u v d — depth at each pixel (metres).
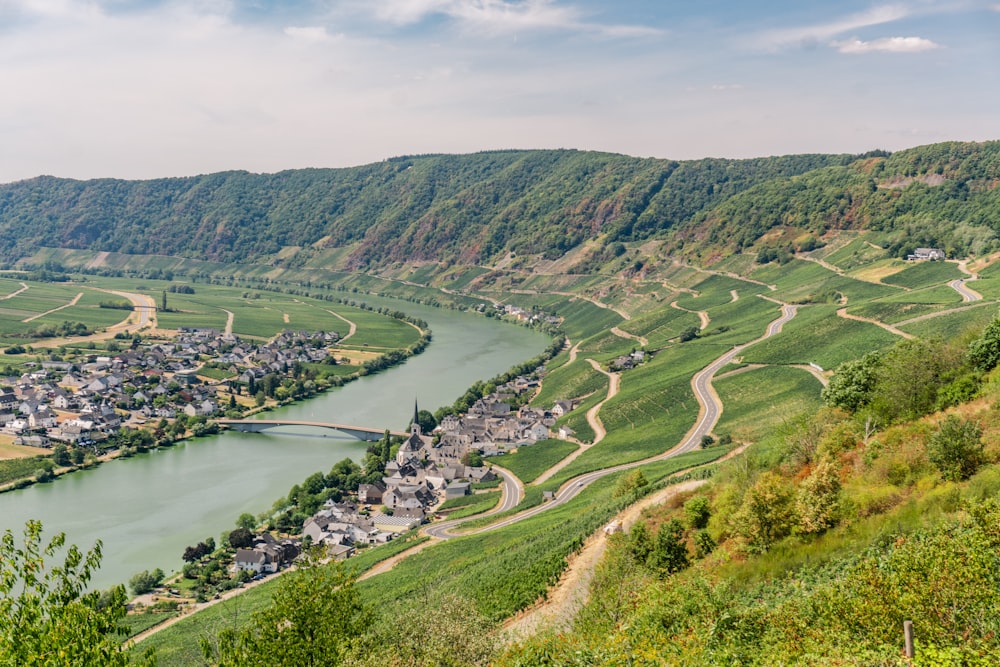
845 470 70.12
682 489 96.06
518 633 57.97
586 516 104.56
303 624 50.31
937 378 79.81
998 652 34.41
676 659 41.31
